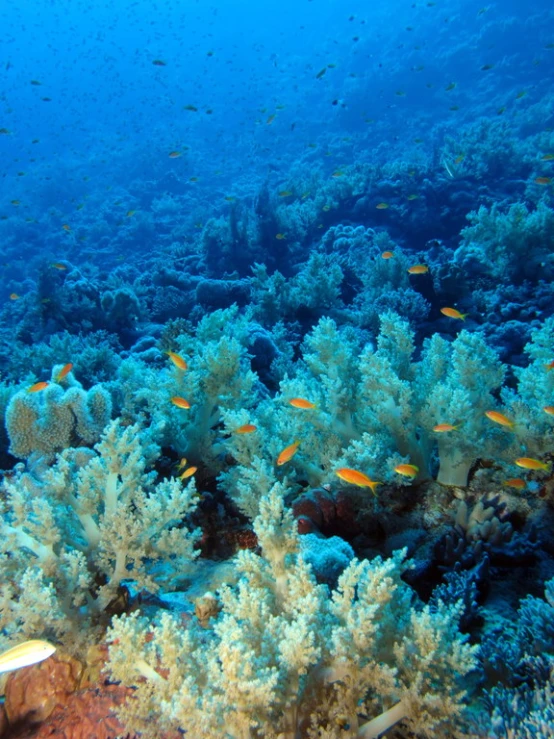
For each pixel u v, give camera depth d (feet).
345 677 6.97
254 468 14.57
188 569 10.85
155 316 49.88
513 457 14.64
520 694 7.89
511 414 14.90
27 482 13.15
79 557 9.20
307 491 14.15
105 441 10.70
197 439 16.89
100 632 9.18
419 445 15.21
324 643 7.18
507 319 33.68
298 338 39.52
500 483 14.73
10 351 42.50
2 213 123.13
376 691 7.10
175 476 16.35
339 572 10.36
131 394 20.17
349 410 15.78
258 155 140.77
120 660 7.25
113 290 49.19
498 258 38.29
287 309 42.27
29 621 8.18
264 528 8.73
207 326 26.78
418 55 132.46
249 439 14.83
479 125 79.15
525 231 36.83
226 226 60.13
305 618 6.87
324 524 13.53
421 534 13.71
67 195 127.24
